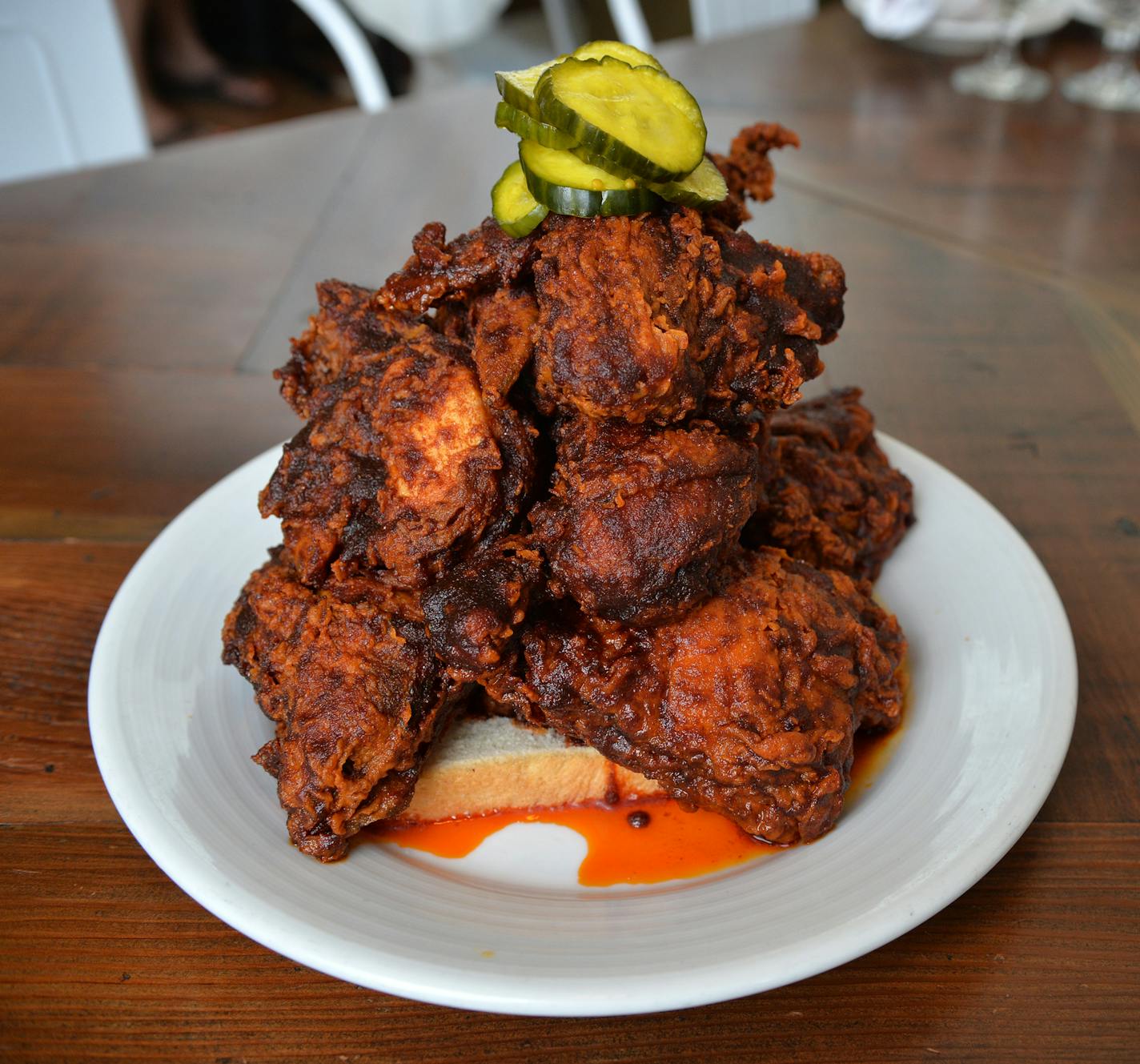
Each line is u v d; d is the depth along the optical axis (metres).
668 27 1.16
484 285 0.28
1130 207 0.57
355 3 1.04
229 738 0.28
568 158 0.25
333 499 0.28
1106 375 0.46
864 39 0.77
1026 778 0.25
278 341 0.48
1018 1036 0.22
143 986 0.23
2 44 0.65
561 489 0.26
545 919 0.24
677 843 0.27
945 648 0.31
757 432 0.29
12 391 0.45
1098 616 0.34
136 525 0.38
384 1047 0.22
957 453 0.41
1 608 0.34
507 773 0.28
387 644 0.27
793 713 0.25
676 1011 0.23
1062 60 0.75
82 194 0.59
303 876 0.24
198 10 1.35
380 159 0.62
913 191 0.59
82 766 0.29
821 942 0.22
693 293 0.25
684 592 0.25
